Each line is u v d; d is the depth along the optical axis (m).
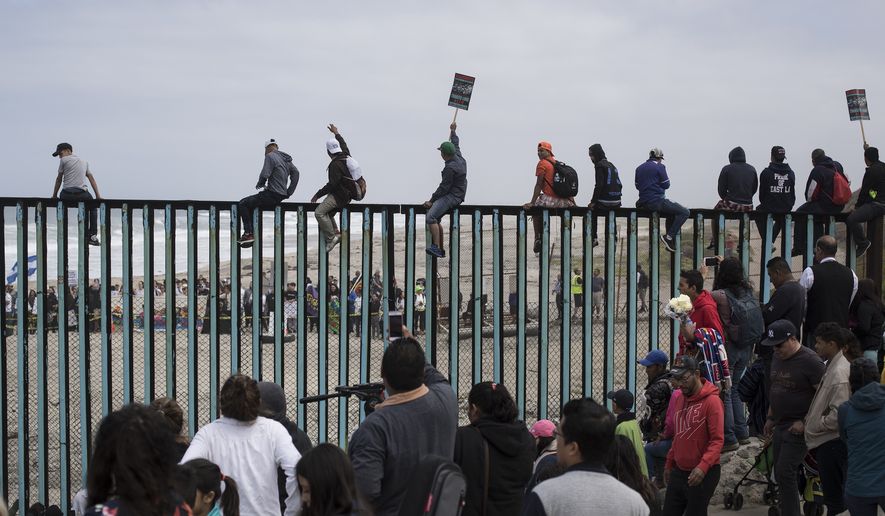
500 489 5.27
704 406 7.00
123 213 9.37
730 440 9.09
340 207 9.67
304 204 9.70
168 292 9.48
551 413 12.54
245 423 5.22
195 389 9.46
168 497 3.18
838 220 10.71
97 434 3.18
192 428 9.46
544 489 3.97
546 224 9.98
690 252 13.82
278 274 9.67
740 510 8.74
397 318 6.04
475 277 9.91
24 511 9.20
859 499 6.41
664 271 13.80
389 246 9.77
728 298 9.12
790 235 10.52
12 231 33.88
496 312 9.89
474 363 9.90
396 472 4.81
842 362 7.19
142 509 3.08
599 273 17.19
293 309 20.00
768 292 10.55
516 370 9.99
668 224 10.38
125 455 3.09
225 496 4.64
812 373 7.42
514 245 11.29
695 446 7.03
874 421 6.36
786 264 9.06
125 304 9.41
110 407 9.38
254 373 9.63
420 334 13.51
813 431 7.25
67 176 9.88
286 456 5.18
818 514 8.29
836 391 7.12
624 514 3.90
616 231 10.21
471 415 5.56
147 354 9.39
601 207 10.23
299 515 3.65
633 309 10.26
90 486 3.15
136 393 15.65
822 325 7.28
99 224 9.33
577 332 17.30
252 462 5.16
